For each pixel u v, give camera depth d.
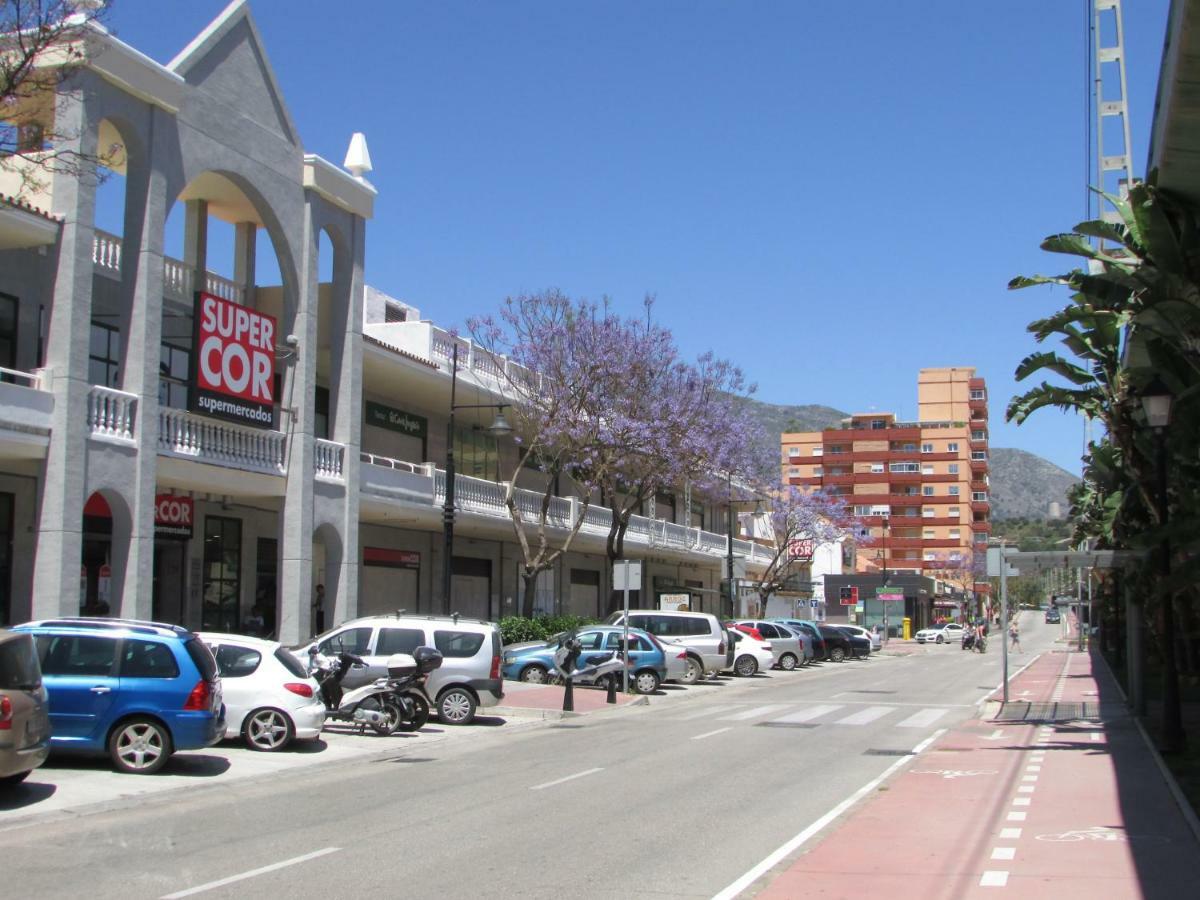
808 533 62.25
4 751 11.30
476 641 22.59
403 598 37.41
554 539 43.53
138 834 11.02
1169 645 17.77
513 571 43.91
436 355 35.66
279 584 27.44
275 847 10.37
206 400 24.64
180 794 13.64
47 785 13.53
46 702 12.28
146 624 14.91
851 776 15.53
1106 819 11.83
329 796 13.64
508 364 37.94
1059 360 22.67
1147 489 21.94
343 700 20.56
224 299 25.33
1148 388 17.41
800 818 12.09
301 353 27.91
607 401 37.59
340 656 20.48
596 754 18.17
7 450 20.44
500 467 43.50
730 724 23.48
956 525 128.62
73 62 18.11
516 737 21.00
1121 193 27.94
